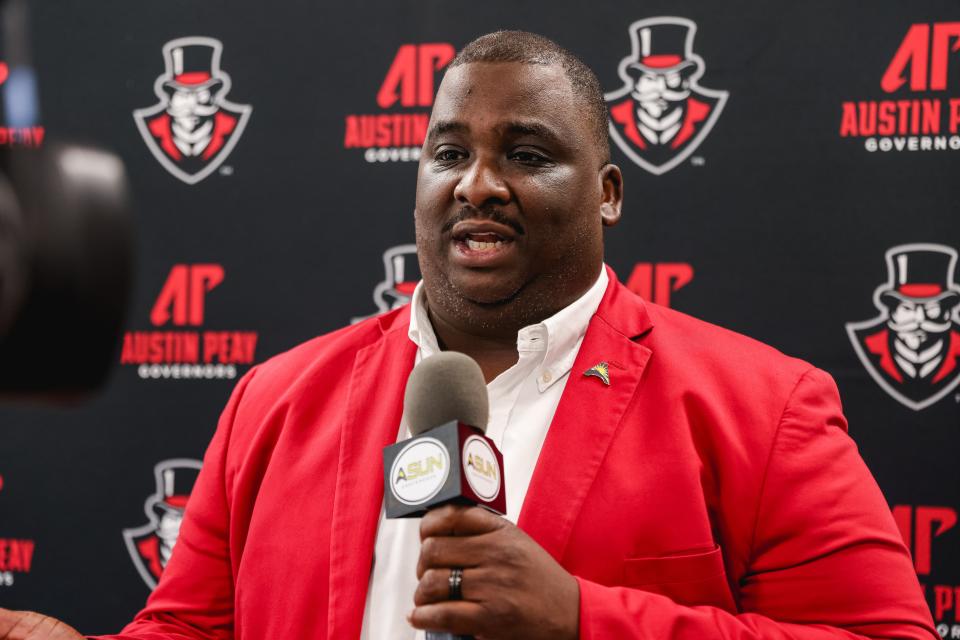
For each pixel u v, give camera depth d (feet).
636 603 7.18
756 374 8.59
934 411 13.25
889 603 7.61
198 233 15.19
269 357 14.94
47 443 15.33
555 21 14.38
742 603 8.32
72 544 15.19
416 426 7.07
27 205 2.89
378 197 14.84
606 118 9.23
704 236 13.89
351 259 14.85
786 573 7.95
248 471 9.21
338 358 9.50
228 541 9.41
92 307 2.95
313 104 15.03
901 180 13.46
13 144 3.06
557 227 8.34
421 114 14.76
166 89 15.38
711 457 8.23
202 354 15.10
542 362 8.63
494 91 8.38
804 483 8.03
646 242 13.99
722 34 13.97
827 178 13.64
